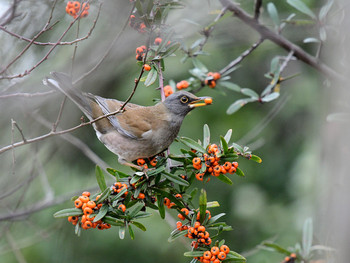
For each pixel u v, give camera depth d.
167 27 7.76
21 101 11.20
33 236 12.44
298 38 13.38
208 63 13.98
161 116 8.64
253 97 9.72
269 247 8.73
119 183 6.50
